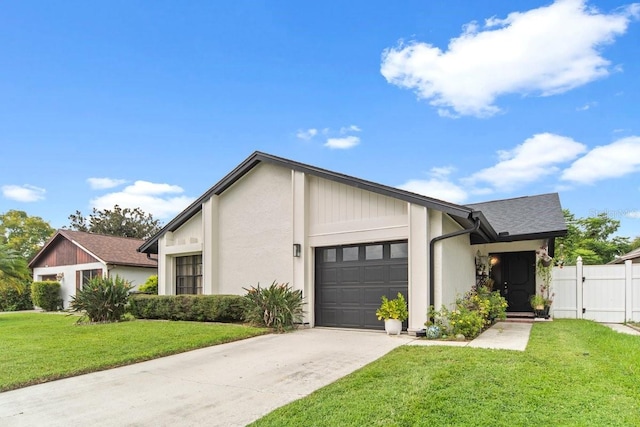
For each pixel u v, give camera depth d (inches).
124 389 212.2
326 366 247.1
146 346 306.0
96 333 369.7
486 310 374.9
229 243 488.4
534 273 508.4
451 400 172.2
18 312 773.9
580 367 219.6
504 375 205.9
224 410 179.2
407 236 359.6
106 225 1284.4
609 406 161.9
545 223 473.1
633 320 455.5
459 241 411.2
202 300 451.2
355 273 396.8
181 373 241.4
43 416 175.2
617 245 976.3
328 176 401.7
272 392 202.2
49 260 872.9
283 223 439.5
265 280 448.5
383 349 289.4
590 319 473.7
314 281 420.2
